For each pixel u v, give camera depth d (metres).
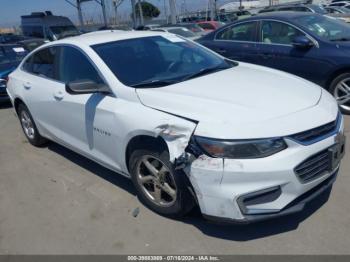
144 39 4.09
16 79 5.09
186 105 2.90
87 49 3.78
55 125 4.41
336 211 3.11
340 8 23.02
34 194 3.95
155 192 3.25
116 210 3.47
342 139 2.96
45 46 4.61
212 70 3.83
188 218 3.22
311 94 3.16
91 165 4.50
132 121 3.10
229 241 2.90
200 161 2.65
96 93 3.56
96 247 3.00
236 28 6.66
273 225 3.01
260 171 2.53
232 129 2.60
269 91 3.12
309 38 5.60
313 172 2.74
